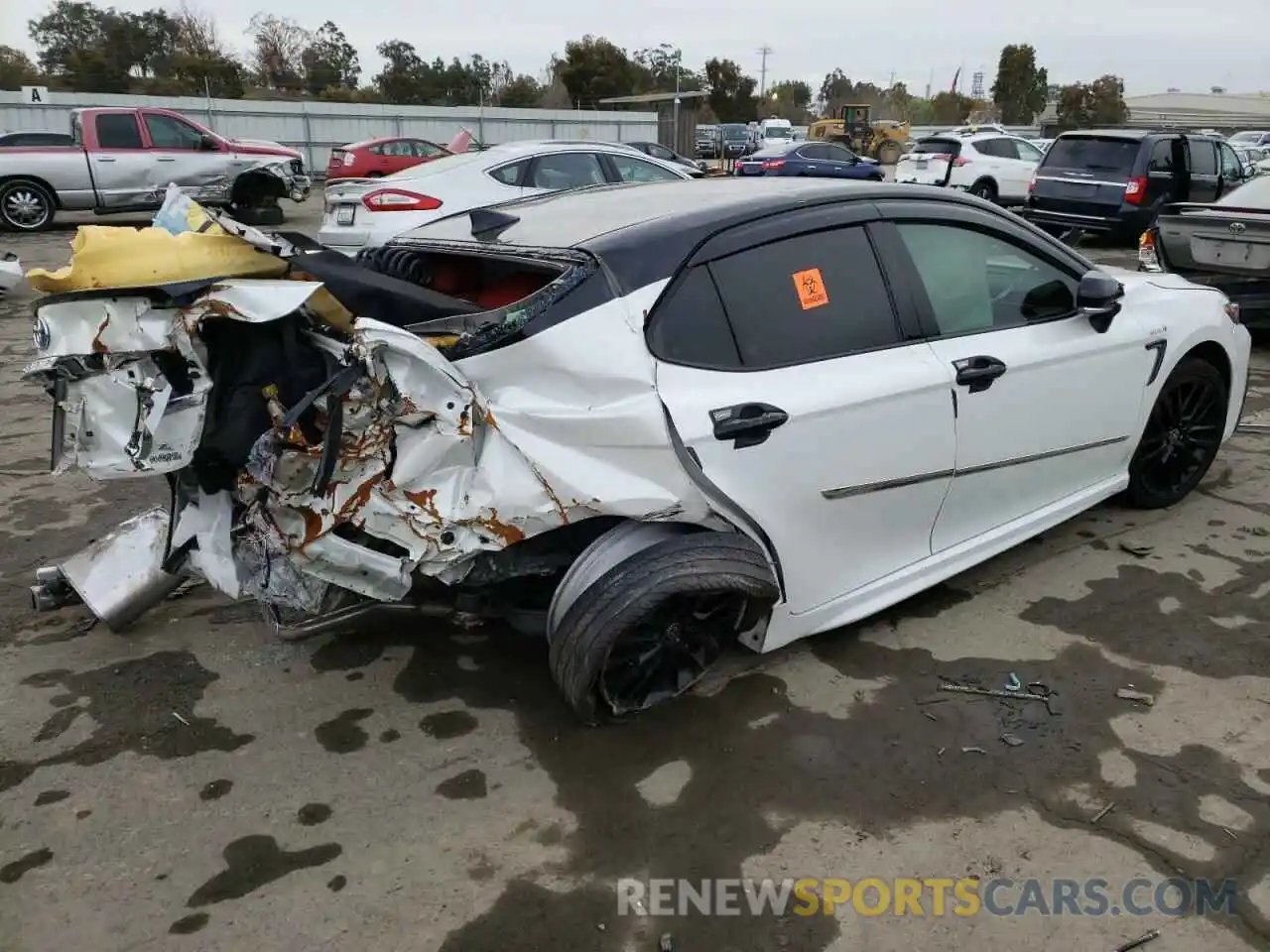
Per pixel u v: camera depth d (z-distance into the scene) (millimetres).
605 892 2305
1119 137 13125
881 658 3279
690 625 2895
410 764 2770
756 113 66312
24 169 14508
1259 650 3307
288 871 2369
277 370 2490
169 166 15320
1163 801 2584
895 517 3232
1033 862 2391
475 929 2199
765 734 2893
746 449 2764
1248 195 7574
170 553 2688
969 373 3246
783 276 2977
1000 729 2900
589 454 2611
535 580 2990
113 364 2334
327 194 9031
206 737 2893
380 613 3502
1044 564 3941
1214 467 5035
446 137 30859
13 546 4148
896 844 2453
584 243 2846
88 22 52438
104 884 2328
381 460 2486
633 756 2799
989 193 18422
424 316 2762
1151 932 2184
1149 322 3979
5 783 2686
